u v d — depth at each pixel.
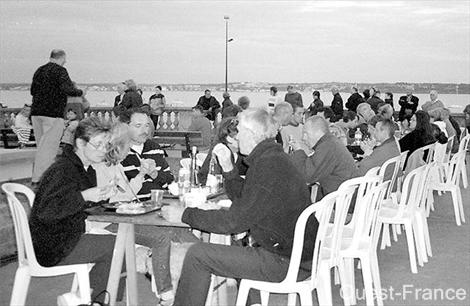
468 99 26.69
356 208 5.26
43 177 3.97
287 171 3.84
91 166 4.36
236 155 5.64
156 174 5.23
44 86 7.98
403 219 5.97
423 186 6.39
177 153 14.85
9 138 13.20
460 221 8.38
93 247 4.16
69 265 4.07
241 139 3.92
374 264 4.97
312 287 3.88
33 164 8.23
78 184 4.01
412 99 17.73
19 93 25.52
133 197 4.66
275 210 3.78
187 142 13.54
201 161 6.33
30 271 3.96
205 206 4.10
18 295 4.00
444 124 10.81
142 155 5.40
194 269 3.77
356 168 5.88
